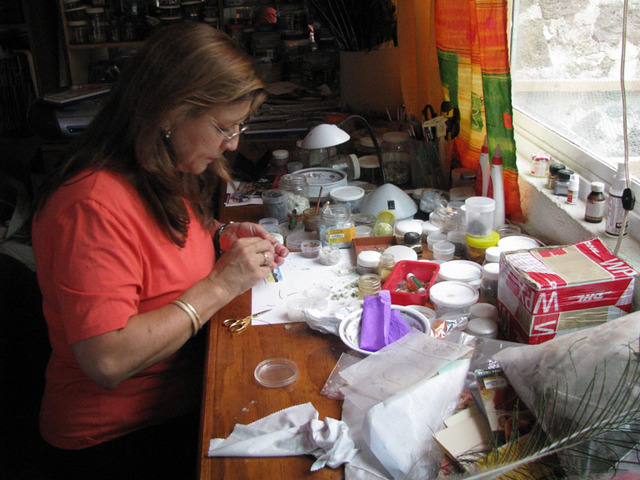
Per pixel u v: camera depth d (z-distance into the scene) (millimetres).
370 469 846
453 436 860
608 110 1325
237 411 986
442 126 1776
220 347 1156
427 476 818
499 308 1209
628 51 1219
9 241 2316
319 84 2750
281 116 2463
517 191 1529
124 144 1051
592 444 787
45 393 1208
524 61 1772
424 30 2037
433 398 918
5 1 2738
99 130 1075
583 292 1052
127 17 2771
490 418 873
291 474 856
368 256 1407
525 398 874
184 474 1270
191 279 1176
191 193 1185
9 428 1357
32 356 1470
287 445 897
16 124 2846
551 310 1056
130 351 978
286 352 1134
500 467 748
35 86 2840
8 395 1366
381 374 982
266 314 1263
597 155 1398
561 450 787
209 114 1001
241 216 1785
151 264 1084
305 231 1653
